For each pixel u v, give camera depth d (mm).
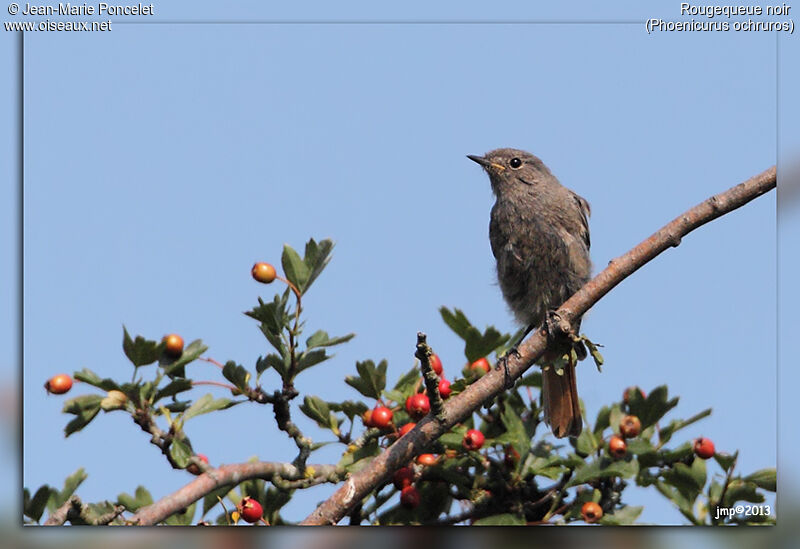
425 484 10125
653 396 9859
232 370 8938
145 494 9320
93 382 8578
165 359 8891
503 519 9211
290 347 9000
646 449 9414
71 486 8641
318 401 9641
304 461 8883
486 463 9867
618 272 9414
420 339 8453
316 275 9055
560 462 9750
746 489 9258
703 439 9500
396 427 9828
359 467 9141
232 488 9438
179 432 8648
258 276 8922
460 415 8898
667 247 9258
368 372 9562
